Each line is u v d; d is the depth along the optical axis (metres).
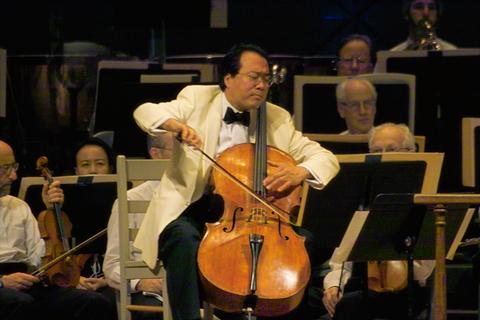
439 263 15.50
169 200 16.66
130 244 19.02
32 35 33.25
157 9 29.14
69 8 33.53
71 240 19.83
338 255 16.22
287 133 17.45
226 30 34.50
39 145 26.50
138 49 33.78
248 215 16.16
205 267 15.52
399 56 25.23
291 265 15.65
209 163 16.81
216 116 17.11
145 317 19.14
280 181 16.34
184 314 15.56
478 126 19.73
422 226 16.31
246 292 15.28
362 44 27.20
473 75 24.80
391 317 18.39
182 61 28.25
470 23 34.16
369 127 24.06
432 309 18.11
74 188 19.86
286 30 34.44
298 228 17.11
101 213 19.91
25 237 19.75
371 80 24.47
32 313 19.08
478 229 20.70
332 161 17.00
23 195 20.36
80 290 19.31
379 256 16.53
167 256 16.14
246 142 17.23
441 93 24.84
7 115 26.50
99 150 21.64
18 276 19.02
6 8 33.22
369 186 17.53
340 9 34.12
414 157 17.53
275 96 24.67
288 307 15.46
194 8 29.22
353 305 18.11
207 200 16.97
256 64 16.92
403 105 24.33
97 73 26.30
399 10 33.72
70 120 26.91
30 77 26.78
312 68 27.48
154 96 23.80
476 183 19.78
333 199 17.52
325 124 24.83
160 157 20.75
